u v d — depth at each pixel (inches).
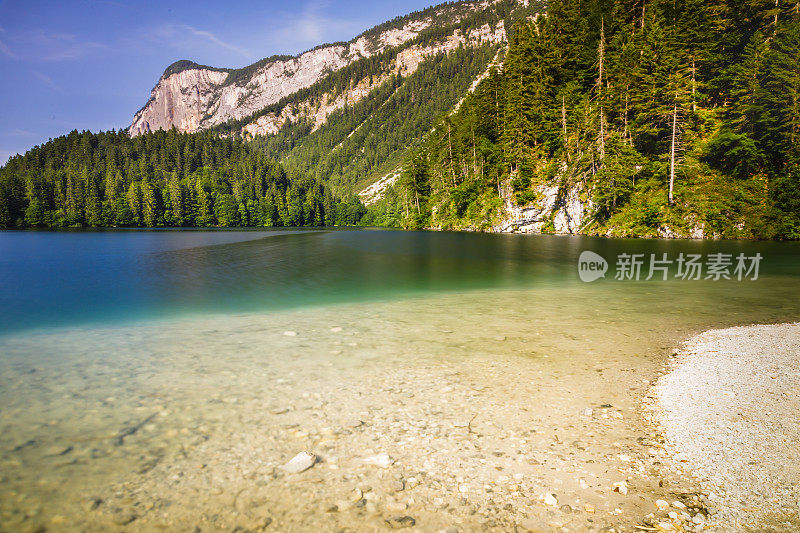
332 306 569.0
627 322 465.1
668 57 2333.9
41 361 313.4
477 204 3570.4
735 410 225.9
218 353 337.1
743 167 2110.0
